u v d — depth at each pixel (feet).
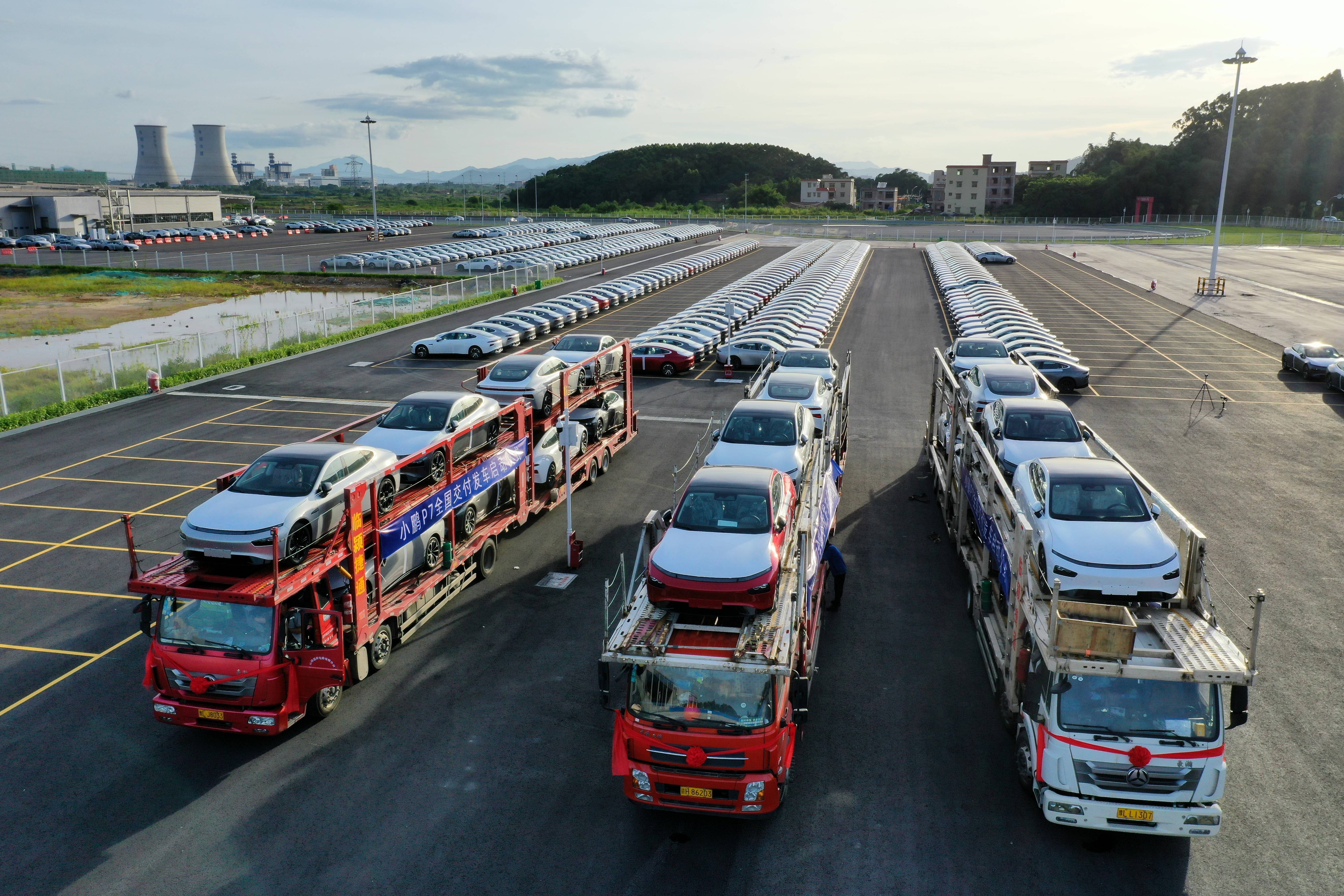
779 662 30.14
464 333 128.26
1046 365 105.40
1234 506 66.13
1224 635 31.86
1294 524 62.28
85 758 37.81
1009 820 33.19
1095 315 167.12
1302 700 40.65
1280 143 500.33
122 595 53.67
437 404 55.21
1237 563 55.57
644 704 31.12
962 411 58.08
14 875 30.76
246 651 36.40
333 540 40.65
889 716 40.14
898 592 53.36
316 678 37.63
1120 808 29.73
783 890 29.60
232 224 448.65
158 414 97.86
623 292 179.01
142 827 33.32
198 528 37.76
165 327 165.99
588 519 65.67
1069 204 544.62
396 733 39.40
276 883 30.25
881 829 32.68
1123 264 267.18
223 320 175.42
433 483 49.11
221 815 33.99
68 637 48.49
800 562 34.73
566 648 46.98
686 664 30.45
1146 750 29.32
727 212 589.32
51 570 57.16
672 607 34.47
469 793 35.17
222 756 37.91
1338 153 472.44
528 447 60.95
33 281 231.71
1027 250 317.83
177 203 437.99
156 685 37.99
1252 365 120.78
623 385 86.02
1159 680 29.78
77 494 71.82
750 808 30.53
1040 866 30.68
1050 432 53.98
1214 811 29.40
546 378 67.26
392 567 45.01
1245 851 31.24
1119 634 29.35
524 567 57.47
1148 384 109.70
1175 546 36.94
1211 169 509.76
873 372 117.39
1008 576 38.42
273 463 42.70
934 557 58.75
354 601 40.96
